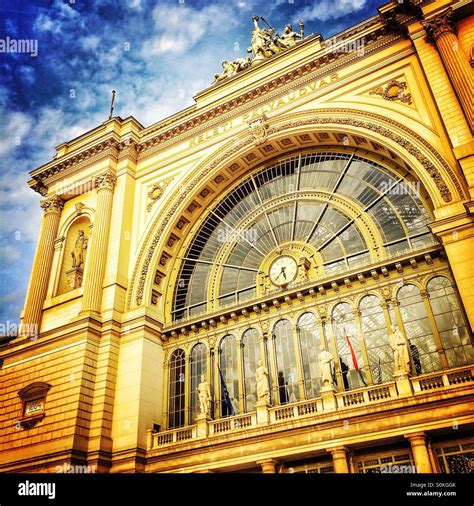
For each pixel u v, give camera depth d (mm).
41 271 28344
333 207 24266
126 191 28719
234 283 25453
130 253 27094
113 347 23969
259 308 23188
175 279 27109
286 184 26344
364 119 23234
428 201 21422
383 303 20469
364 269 21016
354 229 23281
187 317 25734
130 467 20750
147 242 26891
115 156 30078
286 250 24438
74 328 24172
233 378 22656
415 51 23359
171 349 24875
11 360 25641
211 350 23828
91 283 25562
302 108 25547
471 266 17531
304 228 24688
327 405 18656
